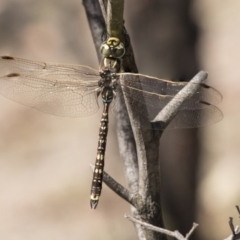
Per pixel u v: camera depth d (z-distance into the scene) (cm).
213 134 256
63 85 197
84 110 197
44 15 216
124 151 195
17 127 239
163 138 210
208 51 284
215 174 241
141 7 209
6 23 218
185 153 210
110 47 193
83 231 219
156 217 193
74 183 224
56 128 234
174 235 191
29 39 217
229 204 229
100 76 195
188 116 194
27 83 197
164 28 208
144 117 192
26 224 221
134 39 209
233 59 279
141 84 193
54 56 215
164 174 210
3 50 217
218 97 194
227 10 302
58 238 219
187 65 208
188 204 211
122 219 219
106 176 193
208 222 221
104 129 197
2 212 225
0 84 197
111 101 195
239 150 249
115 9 191
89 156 227
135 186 195
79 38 214
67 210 221
